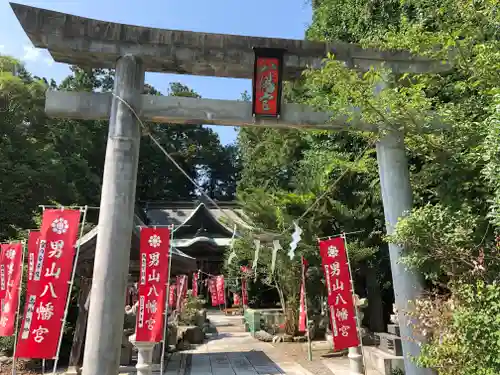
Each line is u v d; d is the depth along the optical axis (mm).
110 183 5086
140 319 6016
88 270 8906
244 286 19281
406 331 5020
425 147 5438
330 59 5055
